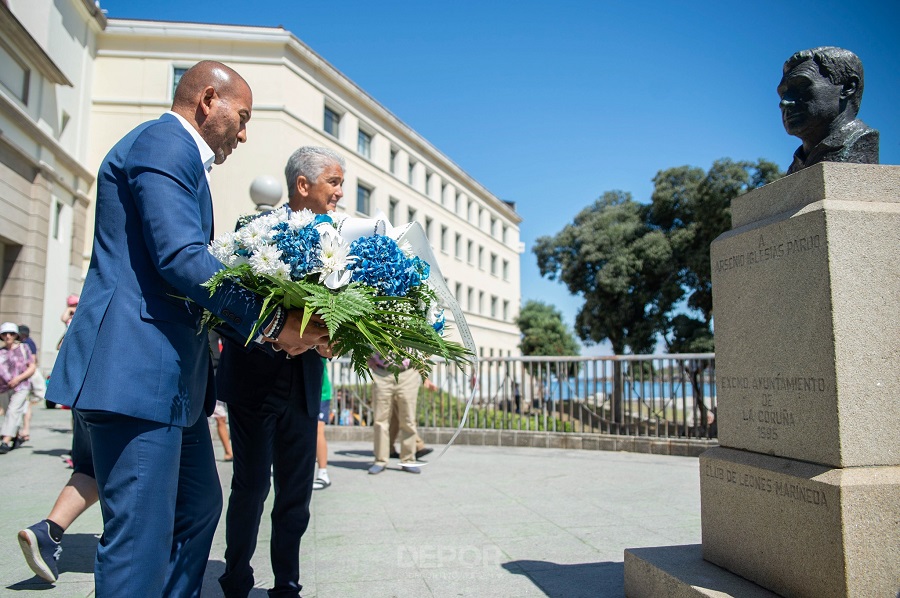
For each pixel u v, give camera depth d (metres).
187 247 1.80
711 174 23.06
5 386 8.22
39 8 22.66
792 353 2.32
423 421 9.98
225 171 26.59
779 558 2.28
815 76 2.53
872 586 2.00
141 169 1.86
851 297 2.16
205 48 27.27
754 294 2.56
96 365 1.79
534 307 58.81
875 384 2.14
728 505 2.58
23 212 21.02
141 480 1.81
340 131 33.41
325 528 4.27
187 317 1.99
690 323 24.59
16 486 5.65
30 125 20.59
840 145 2.45
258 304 1.96
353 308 1.96
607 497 5.39
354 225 2.48
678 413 8.55
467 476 6.55
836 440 2.09
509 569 3.33
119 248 1.90
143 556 1.79
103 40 27.03
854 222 2.20
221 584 2.68
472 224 51.25
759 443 2.49
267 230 2.11
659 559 2.74
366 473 6.75
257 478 2.65
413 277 2.31
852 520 2.00
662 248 24.62
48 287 22.61
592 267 27.33
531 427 9.53
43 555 2.89
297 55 28.75
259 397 2.63
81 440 3.07
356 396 10.27
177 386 1.90
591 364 9.27
